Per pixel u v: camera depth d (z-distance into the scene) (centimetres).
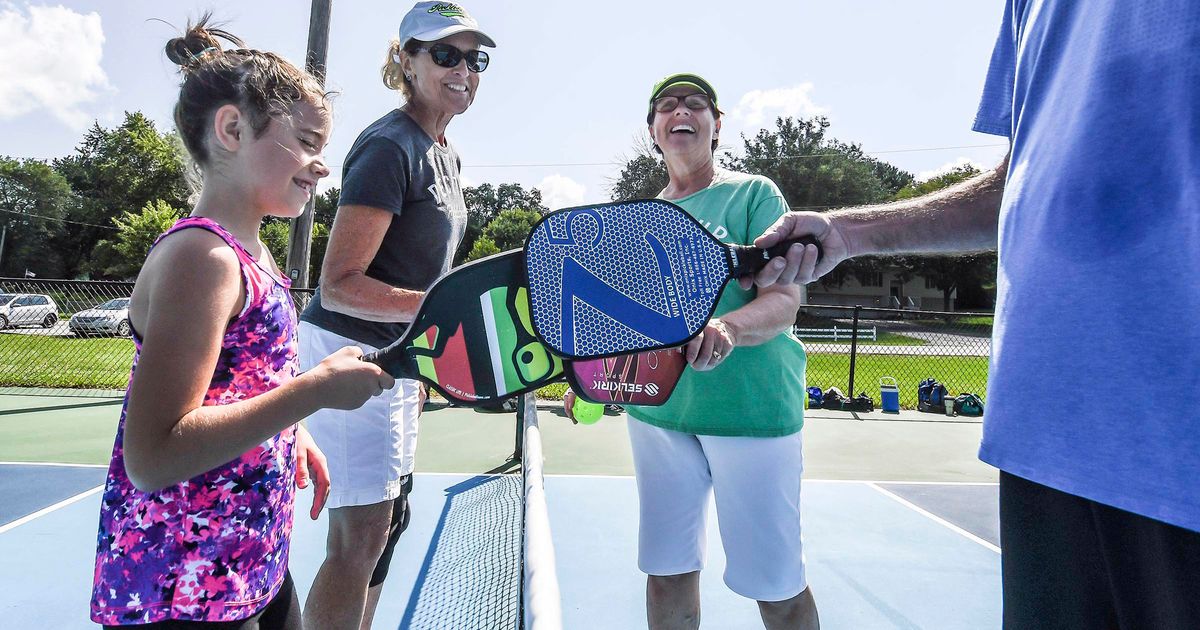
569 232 99
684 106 221
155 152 5147
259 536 132
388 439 206
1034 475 87
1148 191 78
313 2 835
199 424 108
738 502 194
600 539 405
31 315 1681
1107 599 84
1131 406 77
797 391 201
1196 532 71
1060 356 85
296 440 164
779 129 4666
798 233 112
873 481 571
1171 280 75
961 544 405
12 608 292
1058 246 86
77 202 5725
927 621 303
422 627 269
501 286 98
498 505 446
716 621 299
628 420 224
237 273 123
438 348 100
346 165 204
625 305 100
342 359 111
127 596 120
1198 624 72
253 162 135
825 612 311
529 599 82
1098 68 84
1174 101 76
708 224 204
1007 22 121
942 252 130
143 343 114
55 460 560
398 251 204
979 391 1238
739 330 158
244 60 137
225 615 124
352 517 202
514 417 815
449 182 226
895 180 5556
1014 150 102
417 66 216
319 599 201
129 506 123
